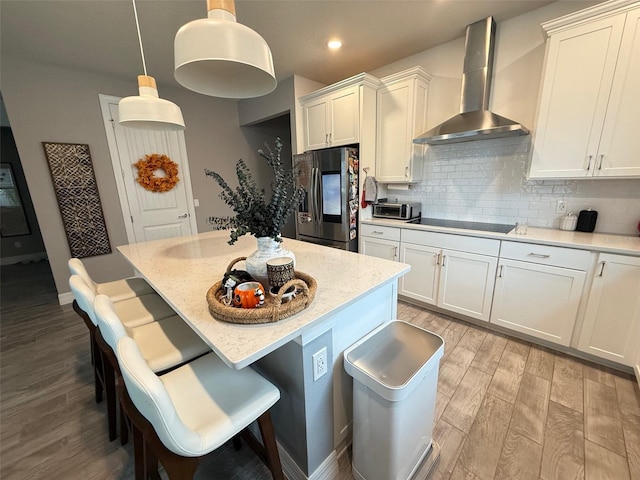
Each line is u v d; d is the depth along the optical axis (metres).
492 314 2.35
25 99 2.84
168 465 0.83
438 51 2.81
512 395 1.70
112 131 3.36
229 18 0.95
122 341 0.79
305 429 1.10
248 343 0.83
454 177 2.92
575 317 1.97
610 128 1.83
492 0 2.11
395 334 1.31
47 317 2.94
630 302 1.74
